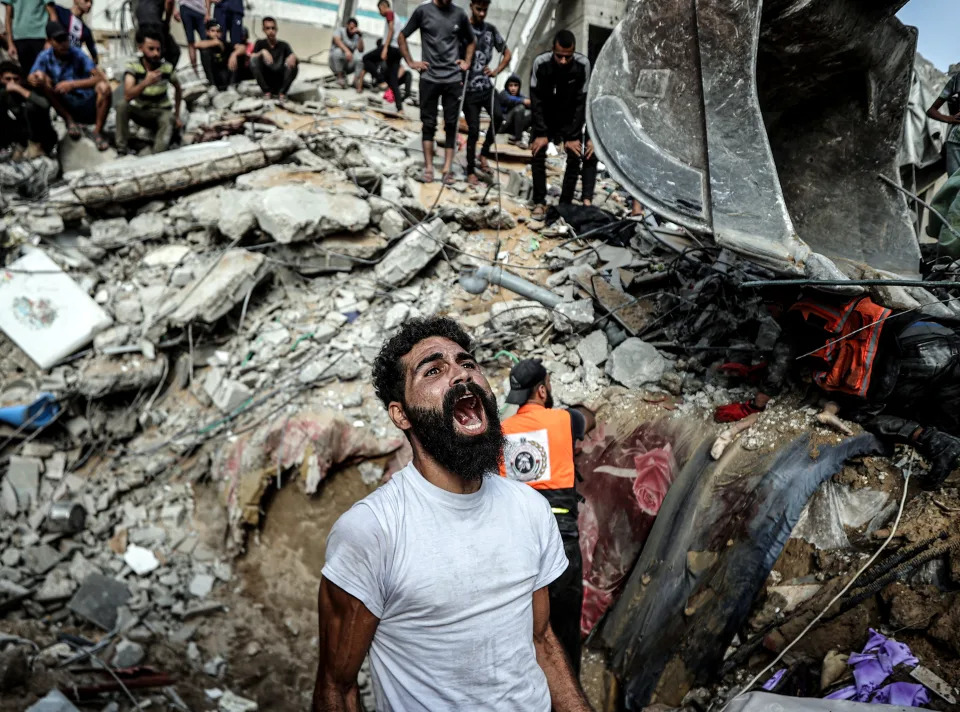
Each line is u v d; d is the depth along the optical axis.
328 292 5.23
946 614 2.59
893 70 3.71
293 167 5.79
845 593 2.85
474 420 1.53
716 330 4.44
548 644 1.69
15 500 4.26
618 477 3.88
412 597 1.42
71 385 4.61
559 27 10.34
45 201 5.37
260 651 3.79
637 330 4.66
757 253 3.27
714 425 3.83
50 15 7.09
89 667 3.53
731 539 3.22
